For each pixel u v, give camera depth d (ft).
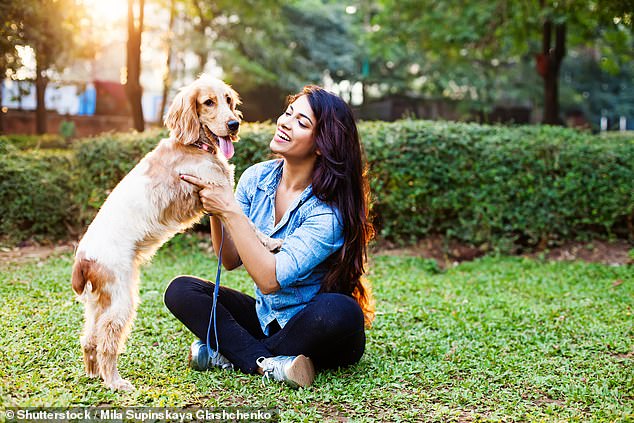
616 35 39.58
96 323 10.00
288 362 10.39
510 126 28.84
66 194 27.66
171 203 10.58
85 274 9.90
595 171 25.46
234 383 10.38
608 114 92.17
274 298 11.05
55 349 11.83
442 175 25.50
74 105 88.07
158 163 10.70
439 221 26.86
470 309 16.67
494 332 14.67
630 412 9.79
